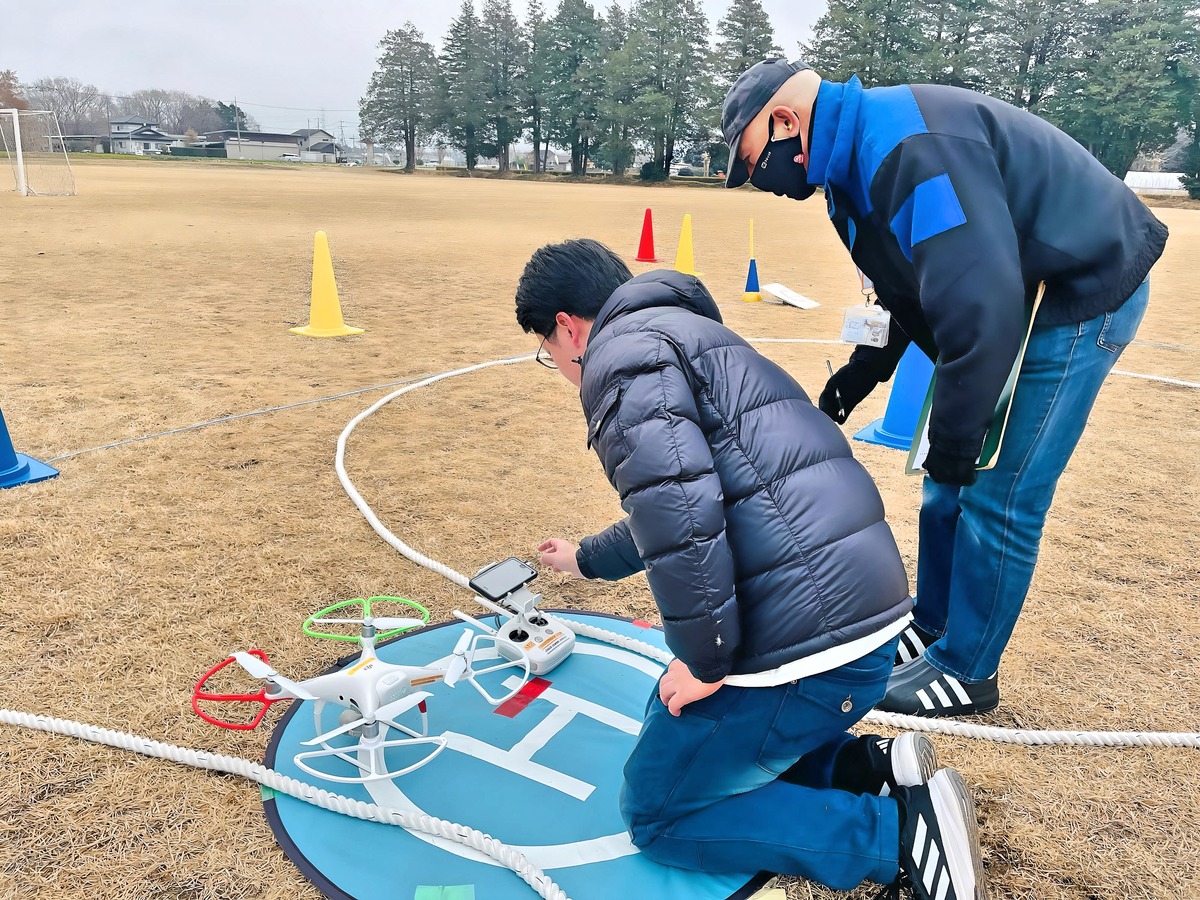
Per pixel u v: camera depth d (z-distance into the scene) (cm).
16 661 244
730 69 5462
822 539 146
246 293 855
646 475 136
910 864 153
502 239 1423
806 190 199
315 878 171
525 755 209
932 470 196
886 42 4819
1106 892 174
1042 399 202
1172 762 214
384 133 7119
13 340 621
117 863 175
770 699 153
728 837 164
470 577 301
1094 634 274
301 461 407
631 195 3450
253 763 203
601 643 258
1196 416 517
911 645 257
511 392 540
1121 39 4200
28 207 1756
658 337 148
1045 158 182
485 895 167
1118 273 191
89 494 360
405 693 200
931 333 205
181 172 4262
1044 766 212
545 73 6406
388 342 670
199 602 279
